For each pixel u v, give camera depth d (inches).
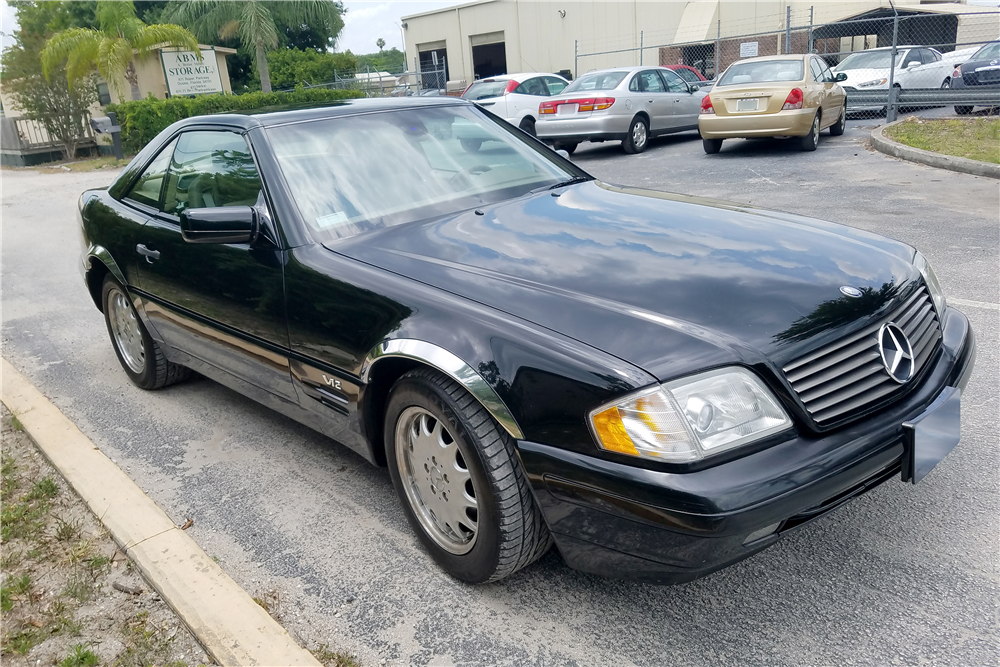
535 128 546.0
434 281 102.1
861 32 1132.5
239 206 125.3
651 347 83.0
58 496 133.0
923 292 105.2
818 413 83.8
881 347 90.1
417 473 105.1
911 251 114.0
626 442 79.1
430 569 106.9
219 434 154.2
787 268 97.9
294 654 90.8
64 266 329.4
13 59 885.2
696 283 94.0
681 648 88.4
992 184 318.3
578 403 82.3
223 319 132.9
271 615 99.9
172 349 157.3
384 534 116.2
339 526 119.1
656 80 554.6
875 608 91.6
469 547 98.6
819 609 92.3
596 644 90.3
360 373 105.1
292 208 120.7
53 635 99.1
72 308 259.4
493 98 579.2
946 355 101.9
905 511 109.6
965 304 184.5
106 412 169.2
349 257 112.7
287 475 135.9
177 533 116.3
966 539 102.3
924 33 1130.0
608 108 508.1
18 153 908.0
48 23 1416.1
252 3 995.3
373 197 126.1
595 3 1273.4
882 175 357.7
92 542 118.6
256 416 161.8
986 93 513.3
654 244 106.5
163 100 834.8
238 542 116.7
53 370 199.3
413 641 93.4
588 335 86.2
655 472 77.8
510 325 90.0
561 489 84.1
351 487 130.6
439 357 92.6
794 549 103.4
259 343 125.7
